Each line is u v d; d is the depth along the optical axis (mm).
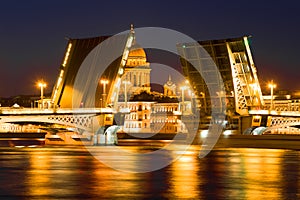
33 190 54469
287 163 79938
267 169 71875
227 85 120812
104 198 50406
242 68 118875
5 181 60562
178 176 64938
